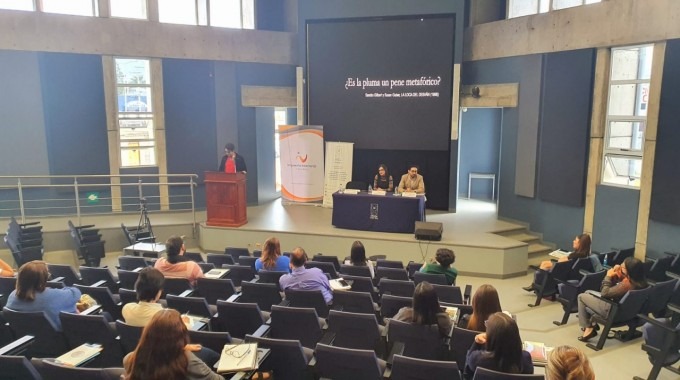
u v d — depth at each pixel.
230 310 4.29
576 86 9.23
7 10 9.89
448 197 11.38
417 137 11.16
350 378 3.35
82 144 10.73
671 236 8.05
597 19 8.78
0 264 5.83
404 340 3.91
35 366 3.04
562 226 9.78
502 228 10.05
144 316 3.68
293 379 3.51
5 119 10.09
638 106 8.48
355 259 6.35
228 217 9.69
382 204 9.24
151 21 10.91
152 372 2.46
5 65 9.98
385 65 11.12
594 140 9.09
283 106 12.27
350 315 4.09
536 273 7.32
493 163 12.95
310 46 11.53
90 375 2.91
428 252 8.72
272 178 12.95
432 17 10.71
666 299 5.76
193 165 11.69
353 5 11.16
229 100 11.81
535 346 3.90
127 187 11.23
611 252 7.80
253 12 12.06
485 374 2.91
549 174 9.89
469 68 11.32
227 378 3.11
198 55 11.40
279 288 5.27
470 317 4.11
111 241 9.72
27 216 10.39
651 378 4.73
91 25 10.48
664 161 7.99
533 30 9.89
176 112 11.38
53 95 10.38
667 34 7.77
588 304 5.83
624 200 8.69
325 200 11.66
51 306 4.11
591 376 2.40
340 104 11.53
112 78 10.80
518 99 10.41
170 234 10.05
